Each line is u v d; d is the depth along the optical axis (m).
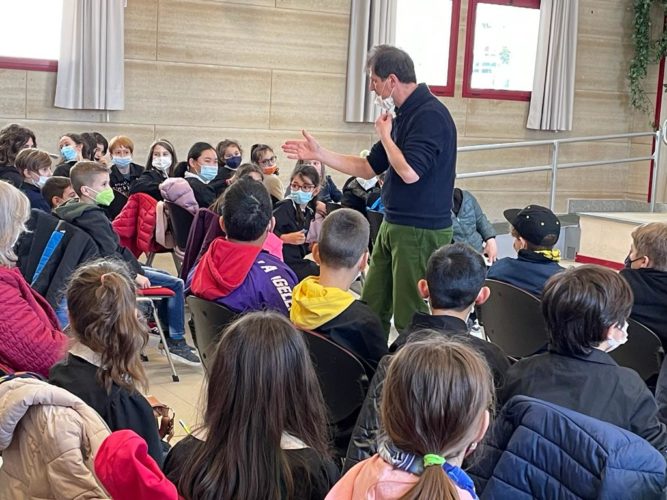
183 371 4.52
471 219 5.28
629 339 2.97
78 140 5.76
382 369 1.99
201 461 1.48
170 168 5.91
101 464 1.36
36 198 4.17
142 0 7.03
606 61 9.39
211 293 2.95
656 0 9.36
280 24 7.59
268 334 1.49
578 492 1.69
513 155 9.05
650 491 1.69
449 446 1.26
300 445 1.53
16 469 1.78
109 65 6.82
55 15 6.72
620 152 9.62
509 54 8.84
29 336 2.51
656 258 3.01
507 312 3.28
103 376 1.97
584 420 1.72
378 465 1.29
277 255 3.45
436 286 2.34
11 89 6.64
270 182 5.52
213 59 7.36
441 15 8.46
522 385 2.03
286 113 7.74
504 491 1.74
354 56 7.88
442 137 3.18
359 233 2.59
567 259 8.15
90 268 2.05
